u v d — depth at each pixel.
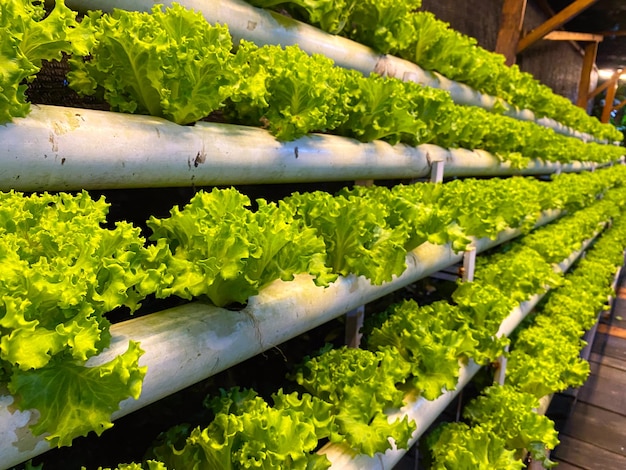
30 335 0.41
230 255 0.58
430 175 1.28
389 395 0.87
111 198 0.86
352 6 1.11
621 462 1.71
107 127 0.58
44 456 0.74
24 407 0.43
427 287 1.65
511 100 2.04
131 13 0.61
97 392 0.46
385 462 0.88
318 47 1.03
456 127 1.31
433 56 1.45
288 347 1.10
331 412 0.86
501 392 1.36
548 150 2.02
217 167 0.71
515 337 1.80
